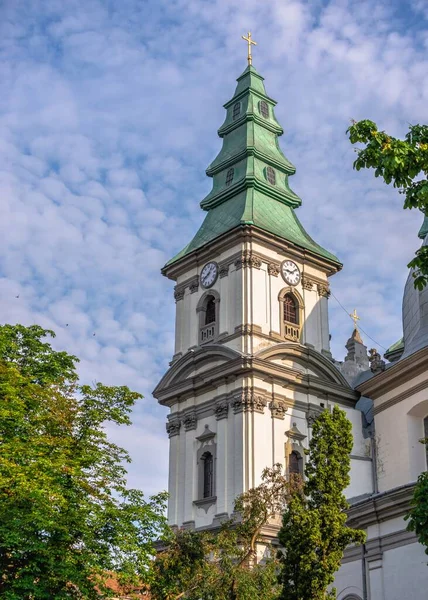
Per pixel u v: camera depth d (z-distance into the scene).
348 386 61.00
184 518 57.03
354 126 23.84
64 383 37.41
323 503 33.06
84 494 33.81
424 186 22.92
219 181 66.88
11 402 34.00
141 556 33.41
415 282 24.56
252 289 59.50
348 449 34.06
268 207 63.75
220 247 61.91
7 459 32.41
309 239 64.75
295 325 61.12
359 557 40.16
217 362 58.50
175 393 60.56
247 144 65.25
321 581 31.47
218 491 55.69
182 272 64.88
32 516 30.50
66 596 30.94
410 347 45.03
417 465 43.78
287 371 58.16
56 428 35.44
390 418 45.59
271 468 51.09
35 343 38.22
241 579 38.06
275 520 52.44
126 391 37.59
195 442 58.81
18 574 30.61
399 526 38.41
